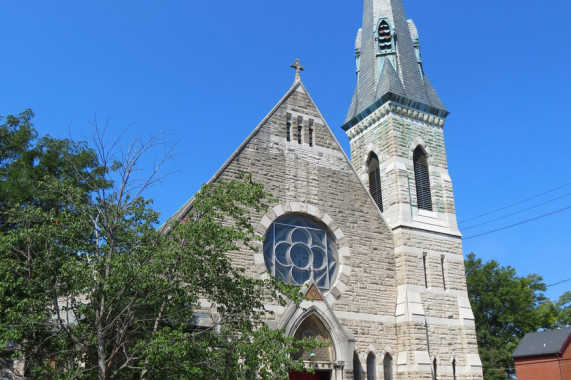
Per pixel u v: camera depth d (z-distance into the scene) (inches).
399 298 1214.9
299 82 1291.8
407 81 1491.1
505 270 2861.7
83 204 733.3
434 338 1206.9
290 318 1023.6
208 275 729.0
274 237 1124.5
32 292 663.8
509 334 2711.6
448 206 1391.5
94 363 665.6
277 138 1202.6
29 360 682.8
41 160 992.2
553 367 2135.8
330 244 1192.2
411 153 1408.7
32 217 693.9
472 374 1213.7
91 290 664.4
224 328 693.3
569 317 2844.5
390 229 1283.2
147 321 710.5
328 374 1061.1
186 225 684.7
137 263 667.4
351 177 1269.7
